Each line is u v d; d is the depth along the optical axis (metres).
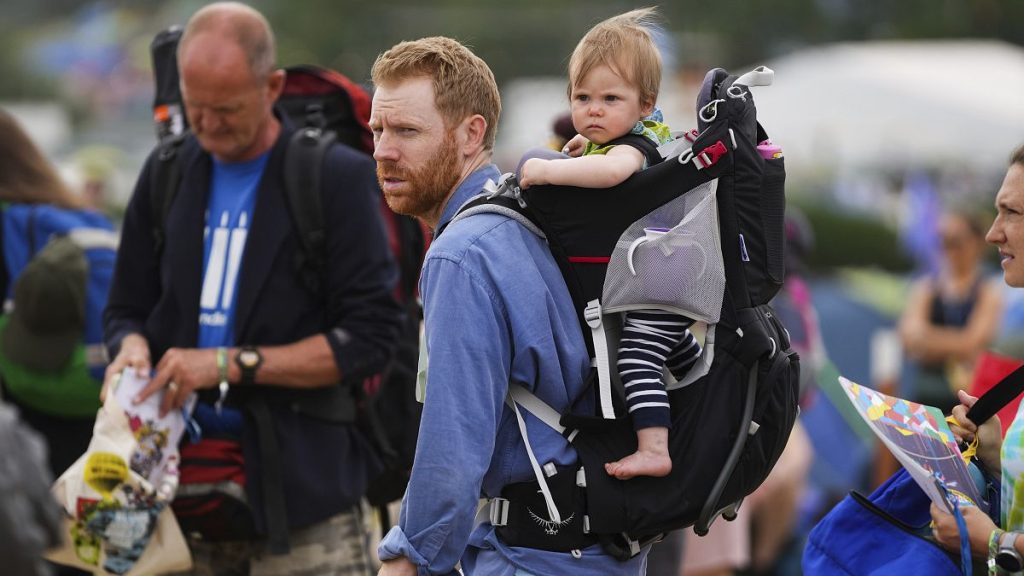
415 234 16.98
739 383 11.29
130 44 141.00
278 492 15.15
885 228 56.34
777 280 11.30
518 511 11.45
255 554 15.58
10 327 17.70
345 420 15.61
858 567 11.95
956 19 95.62
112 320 16.06
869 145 58.28
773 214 11.25
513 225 11.30
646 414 11.00
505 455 11.46
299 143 15.62
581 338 11.33
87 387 17.73
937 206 53.50
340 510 15.52
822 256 55.84
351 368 15.28
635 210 11.05
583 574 11.38
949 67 60.81
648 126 11.78
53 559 15.01
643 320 11.19
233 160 15.62
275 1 110.81
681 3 94.81
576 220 11.14
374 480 16.23
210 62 14.94
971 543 11.34
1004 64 61.84
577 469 11.24
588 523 11.21
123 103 129.25
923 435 11.97
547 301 11.20
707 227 11.05
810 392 23.77
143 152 87.19
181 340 15.49
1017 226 11.60
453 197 11.87
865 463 27.38
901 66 61.75
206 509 15.17
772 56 98.44
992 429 12.18
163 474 15.00
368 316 15.41
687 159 11.00
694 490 11.15
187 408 15.16
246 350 15.02
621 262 11.05
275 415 15.30
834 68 61.09
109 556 14.88
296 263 15.40
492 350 11.07
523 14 105.50
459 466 10.92
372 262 15.52
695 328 11.34
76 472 14.84
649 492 11.13
